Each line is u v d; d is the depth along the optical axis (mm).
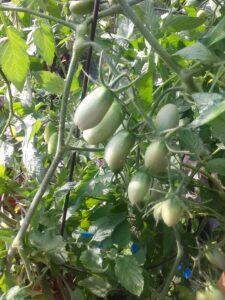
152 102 443
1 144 583
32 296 454
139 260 477
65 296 503
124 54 619
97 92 361
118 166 388
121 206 515
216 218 527
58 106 674
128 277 450
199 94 338
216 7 539
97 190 494
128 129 390
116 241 497
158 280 568
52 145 501
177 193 403
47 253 469
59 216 520
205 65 394
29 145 568
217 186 527
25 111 631
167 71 519
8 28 464
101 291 485
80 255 503
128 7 380
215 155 532
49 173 438
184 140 437
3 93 700
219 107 321
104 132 371
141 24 383
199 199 561
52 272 485
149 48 485
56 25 648
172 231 522
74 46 410
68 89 422
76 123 366
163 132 377
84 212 543
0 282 457
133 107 422
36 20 561
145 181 395
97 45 401
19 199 569
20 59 480
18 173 667
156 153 373
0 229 475
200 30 556
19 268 488
